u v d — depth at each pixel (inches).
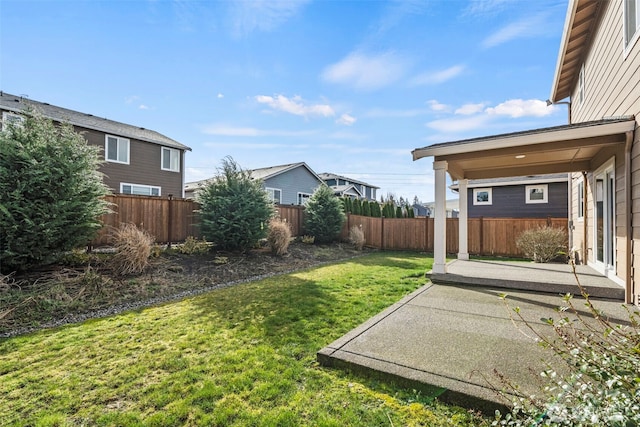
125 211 319.3
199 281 263.6
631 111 176.7
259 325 157.6
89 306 193.2
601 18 235.9
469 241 462.3
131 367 114.5
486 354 115.0
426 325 147.0
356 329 142.3
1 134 209.8
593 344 75.3
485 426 81.4
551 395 74.9
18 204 202.5
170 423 84.1
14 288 197.6
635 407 55.9
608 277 224.8
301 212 526.9
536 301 188.1
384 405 91.4
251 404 91.9
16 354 126.6
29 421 85.5
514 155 223.6
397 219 534.6
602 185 244.5
